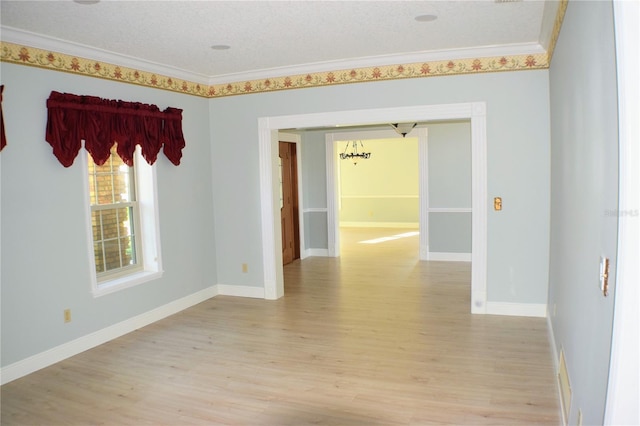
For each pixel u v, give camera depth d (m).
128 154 4.53
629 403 1.41
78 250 4.14
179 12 3.34
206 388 3.42
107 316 4.43
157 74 5.01
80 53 4.14
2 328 3.56
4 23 3.46
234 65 5.07
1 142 3.45
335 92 5.20
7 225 3.59
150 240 5.03
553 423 2.82
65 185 4.02
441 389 3.30
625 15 1.34
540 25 3.88
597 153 1.88
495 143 4.73
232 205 5.83
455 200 7.87
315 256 8.73
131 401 3.26
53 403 3.25
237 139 5.71
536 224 4.69
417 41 4.31
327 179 8.59
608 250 1.64
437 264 7.67
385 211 12.91
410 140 12.52
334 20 3.63
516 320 4.71
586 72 2.14
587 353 2.04
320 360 3.87
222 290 6.01
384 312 5.12
